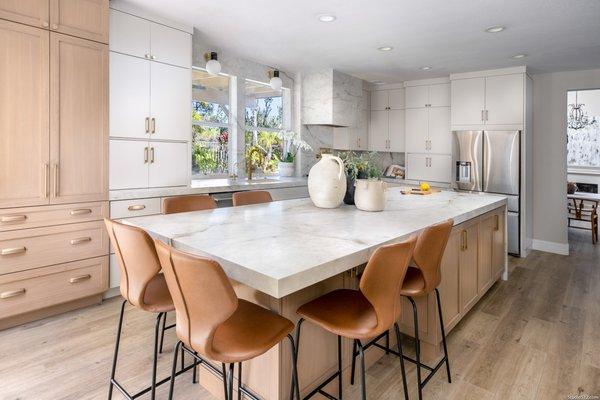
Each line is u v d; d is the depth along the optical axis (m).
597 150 8.22
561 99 4.96
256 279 1.22
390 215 2.33
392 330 2.39
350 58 4.48
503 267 3.79
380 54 4.29
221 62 4.39
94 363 2.21
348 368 2.03
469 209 2.62
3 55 2.43
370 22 3.30
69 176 2.78
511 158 4.71
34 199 2.62
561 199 4.99
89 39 2.83
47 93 2.63
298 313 1.57
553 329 2.74
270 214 2.34
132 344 2.43
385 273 1.36
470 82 5.05
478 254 2.99
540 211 5.16
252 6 3.02
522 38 3.66
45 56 2.61
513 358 2.34
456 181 5.18
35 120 2.59
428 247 1.74
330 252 1.45
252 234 1.76
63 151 2.74
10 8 2.45
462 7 2.96
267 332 1.38
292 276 1.19
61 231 2.76
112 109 3.02
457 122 5.17
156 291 1.76
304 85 5.31
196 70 4.28
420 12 3.07
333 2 2.91
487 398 1.94
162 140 3.38
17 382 2.01
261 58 4.57
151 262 1.52
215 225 1.98
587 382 2.08
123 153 3.11
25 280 2.61
